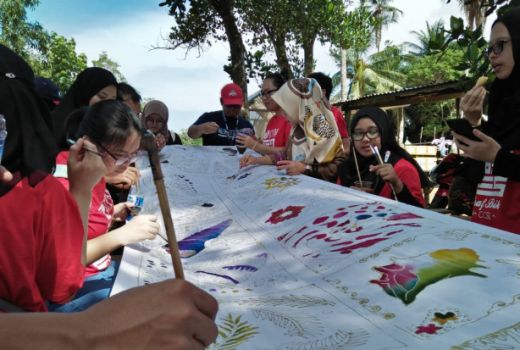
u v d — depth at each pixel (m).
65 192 1.54
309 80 3.38
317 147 3.27
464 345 0.99
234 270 1.80
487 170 2.36
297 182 2.94
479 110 2.35
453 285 1.25
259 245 2.06
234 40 9.08
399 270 1.40
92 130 1.91
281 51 9.73
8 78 1.37
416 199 2.82
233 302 1.43
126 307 0.67
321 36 10.18
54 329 0.64
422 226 1.71
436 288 1.25
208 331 0.70
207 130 5.01
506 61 2.25
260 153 4.04
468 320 1.09
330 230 1.96
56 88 4.21
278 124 4.10
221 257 1.97
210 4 9.51
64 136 2.36
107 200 2.54
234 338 1.16
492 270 1.28
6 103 1.33
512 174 2.00
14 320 0.64
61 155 2.16
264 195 2.82
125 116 1.93
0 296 1.31
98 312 0.67
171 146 4.59
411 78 32.09
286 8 8.98
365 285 1.38
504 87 2.34
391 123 3.14
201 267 1.89
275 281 1.60
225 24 9.08
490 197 2.32
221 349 1.11
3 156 1.32
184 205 2.88
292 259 1.78
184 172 3.65
